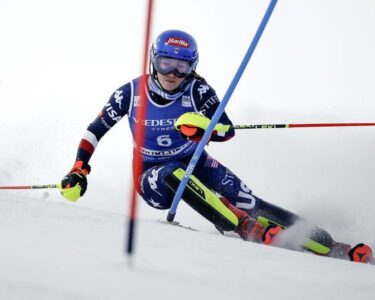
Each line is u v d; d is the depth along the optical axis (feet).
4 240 20.17
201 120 44.88
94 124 54.29
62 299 13.67
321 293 20.43
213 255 24.39
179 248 24.85
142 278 16.67
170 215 45.98
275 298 18.07
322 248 48.19
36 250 18.76
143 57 20.56
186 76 50.57
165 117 52.90
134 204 18.06
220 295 16.78
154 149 54.08
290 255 30.45
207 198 46.29
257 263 24.45
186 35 50.39
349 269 28.17
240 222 47.73
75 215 31.37
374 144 85.92
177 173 48.16
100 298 14.06
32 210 30.83
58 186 51.11
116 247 21.39
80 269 16.58
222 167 53.83
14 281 14.66
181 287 16.63
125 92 53.72
